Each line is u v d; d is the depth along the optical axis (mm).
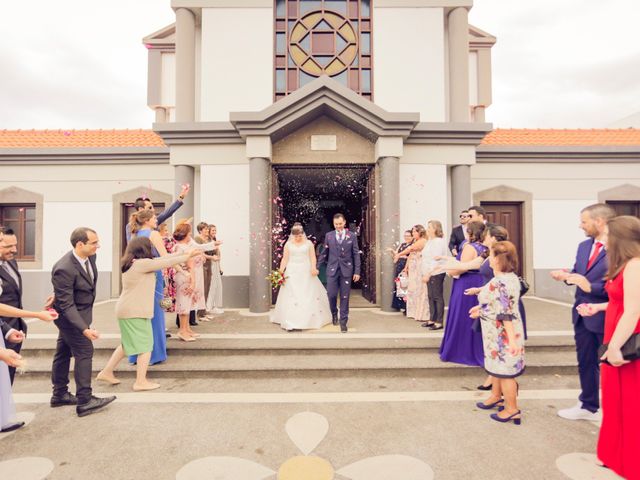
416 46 8055
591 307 2770
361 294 9562
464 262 4211
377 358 4543
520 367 3154
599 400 3279
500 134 9789
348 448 2834
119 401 3646
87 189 8758
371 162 7480
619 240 2453
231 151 7434
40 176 8742
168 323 5973
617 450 2488
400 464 2621
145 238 3844
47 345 4676
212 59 7910
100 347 4637
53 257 8695
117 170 8789
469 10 8273
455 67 8195
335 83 6633
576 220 8797
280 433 3057
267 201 7035
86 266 3510
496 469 2559
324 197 11242
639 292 2285
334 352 4664
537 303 7703
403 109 8000
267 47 7941
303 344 4750
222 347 4660
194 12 8234
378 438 2975
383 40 8047
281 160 7410
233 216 7430
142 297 3803
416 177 7484
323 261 5891
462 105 8133
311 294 5672
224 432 3068
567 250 8773
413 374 4262
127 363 4434
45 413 3402
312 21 8125
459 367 4262
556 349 4715
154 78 9562
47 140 9312
